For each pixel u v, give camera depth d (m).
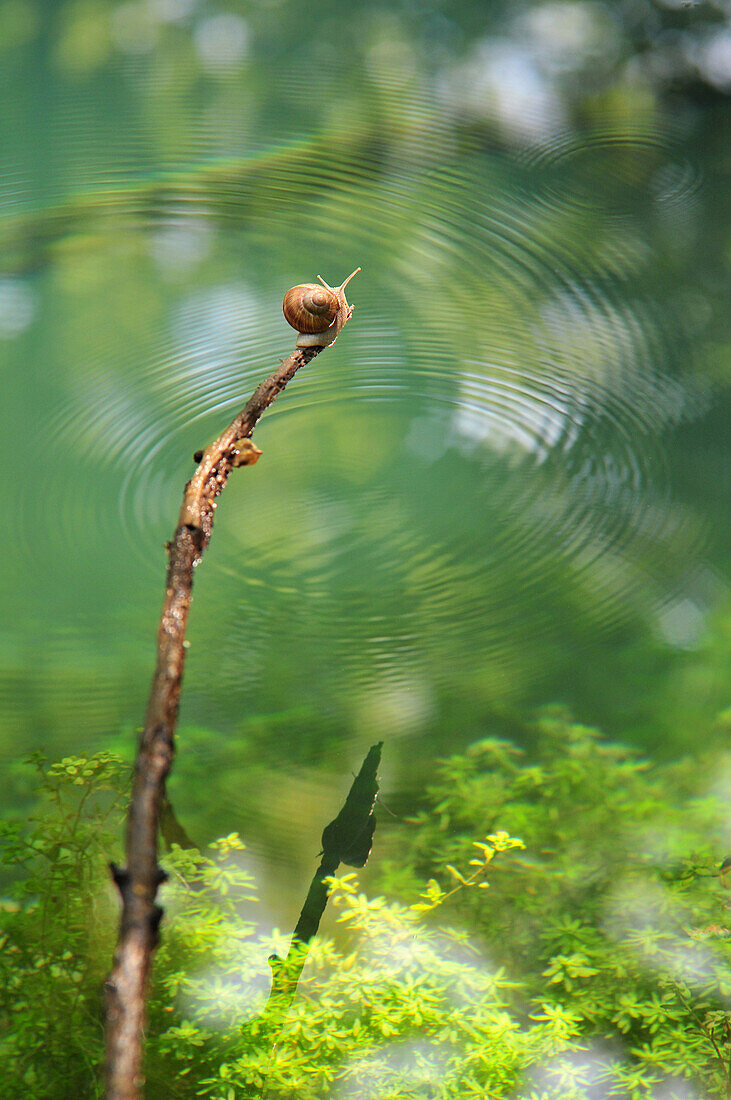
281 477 1.46
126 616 1.38
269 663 1.37
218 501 1.45
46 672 1.36
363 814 1.30
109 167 1.76
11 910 1.23
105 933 1.22
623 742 1.33
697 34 2.01
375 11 2.13
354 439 1.49
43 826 1.23
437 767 1.32
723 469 1.46
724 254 1.60
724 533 1.42
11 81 1.95
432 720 1.34
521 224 1.66
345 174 1.76
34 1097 1.18
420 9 2.13
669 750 1.32
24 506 1.44
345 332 1.55
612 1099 1.20
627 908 1.24
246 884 1.23
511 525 1.43
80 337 1.54
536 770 1.29
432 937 1.23
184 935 1.21
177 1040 1.19
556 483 1.45
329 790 1.31
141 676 1.36
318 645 1.38
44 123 1.86
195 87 1.95
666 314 1.55
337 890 1.26
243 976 1.20
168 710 1.17
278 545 1.43
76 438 1.48
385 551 1.42
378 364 1.52
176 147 1.80
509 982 1.20
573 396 1.50
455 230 1.65
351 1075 1.19
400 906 1.22
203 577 1.41
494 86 1.94
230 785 1.31
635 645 1.37
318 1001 1.21
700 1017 1.21
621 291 1.57
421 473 1.46
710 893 1.24
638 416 1.49
